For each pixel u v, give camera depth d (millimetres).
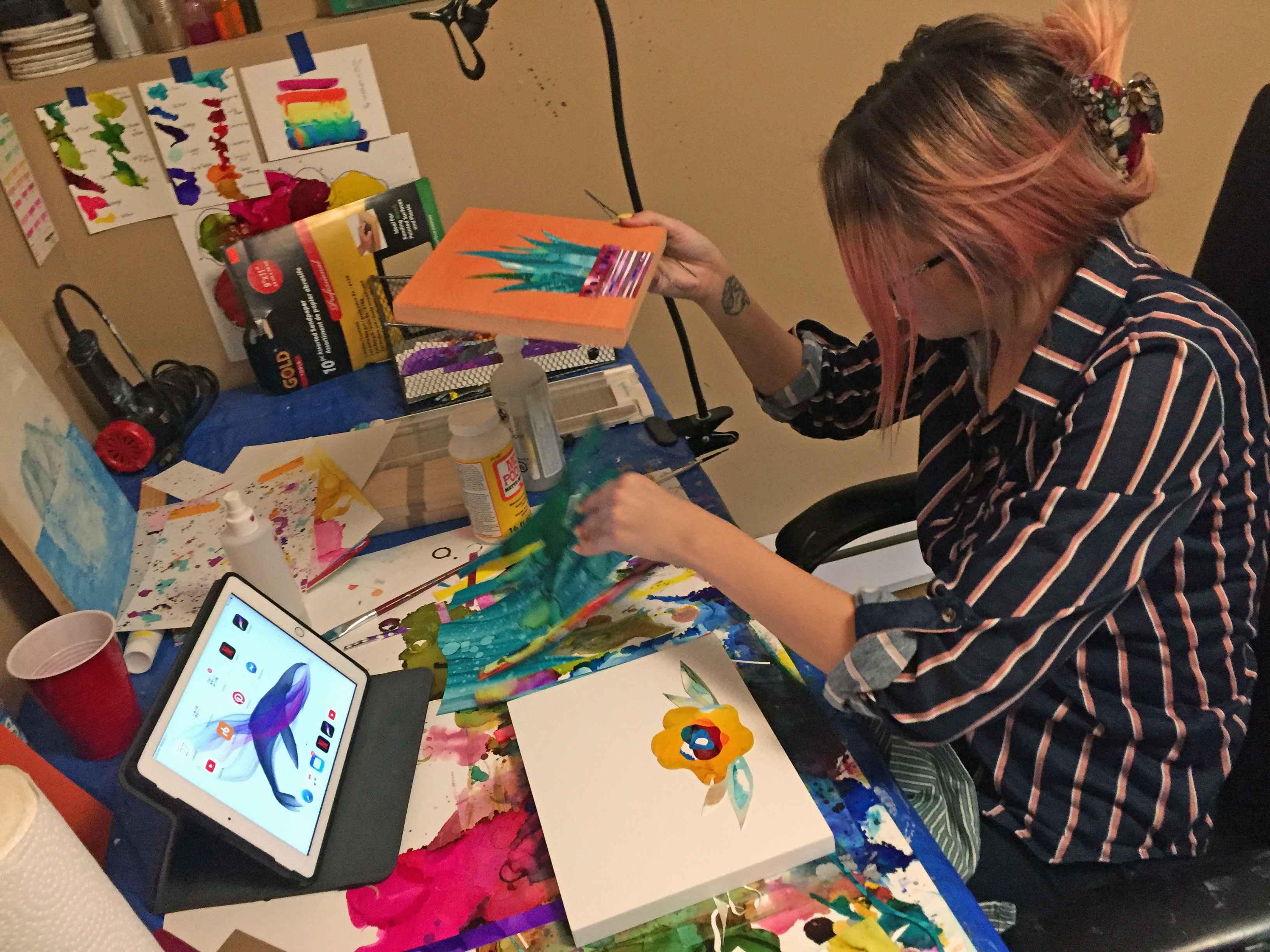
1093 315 705
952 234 649
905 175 651
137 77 1161
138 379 1322
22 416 902
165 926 650
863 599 729
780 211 1523
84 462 1001
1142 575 663
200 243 1275
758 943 598
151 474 1163
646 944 605
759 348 1127
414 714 780
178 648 896
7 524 802
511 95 1317
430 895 650
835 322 1668
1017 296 733
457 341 1236
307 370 1297
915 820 669
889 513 1066
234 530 811
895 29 1418
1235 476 728
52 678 735
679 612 865
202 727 622
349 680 787
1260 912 627
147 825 741
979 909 608
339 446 1135
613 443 1107
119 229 1237
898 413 956
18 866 492
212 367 1354
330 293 1267
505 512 960
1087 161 652
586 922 601
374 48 1230
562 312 884
